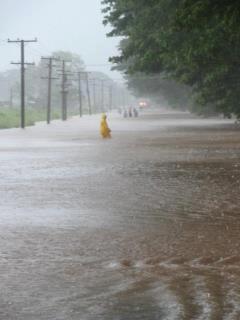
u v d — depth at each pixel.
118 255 17.17
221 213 23.61
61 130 110.44
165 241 18.89
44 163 44.69
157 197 27.77
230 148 56.19
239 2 42.56
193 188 30.41
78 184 32.69
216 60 82.19
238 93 91.88
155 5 86.31
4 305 12.80
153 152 53.31
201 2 43.22
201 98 96.56
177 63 86.19
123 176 35.91
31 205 26.20
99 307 12.63
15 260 16.72
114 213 24.03
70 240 19.23
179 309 12.45
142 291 13.70
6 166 42.72
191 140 69.00
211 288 13.80
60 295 13.45
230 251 17.44
